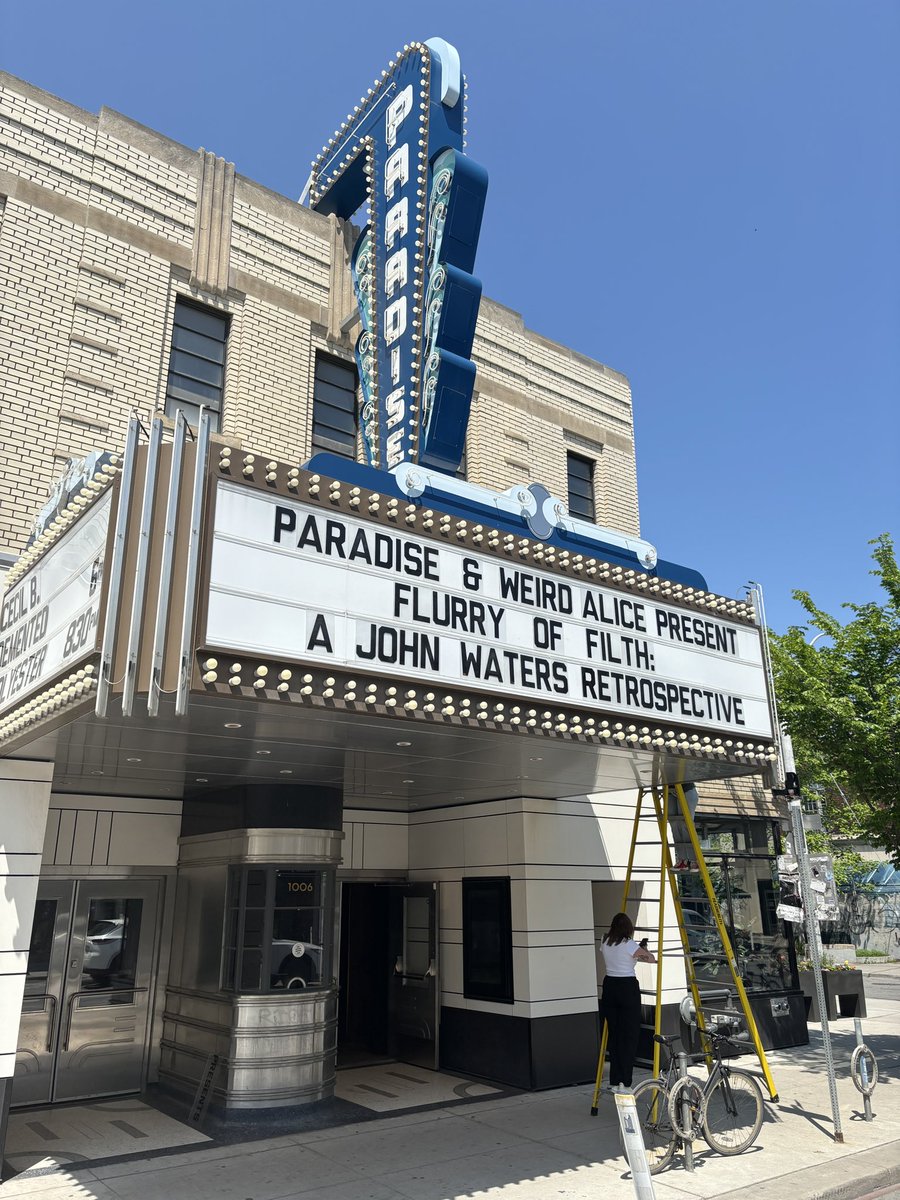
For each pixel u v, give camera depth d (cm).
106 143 995
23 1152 761
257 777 902
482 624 653
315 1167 722
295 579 553
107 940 983
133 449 532
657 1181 679
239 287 1072
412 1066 1137
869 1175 690
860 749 1199
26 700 628
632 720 746
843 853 2588
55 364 889
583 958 1073
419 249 933
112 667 494
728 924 1312
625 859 1180
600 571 760
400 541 619
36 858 735
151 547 520
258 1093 850
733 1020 1093
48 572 630
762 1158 738
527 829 1060
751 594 915
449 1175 698
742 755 839
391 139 1030
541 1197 646
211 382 1035
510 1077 1013
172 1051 962
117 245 973
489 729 636
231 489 539
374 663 579
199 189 1065
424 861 1212
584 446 1463
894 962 2952
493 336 1366
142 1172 710
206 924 955
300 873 936
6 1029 697
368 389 985
